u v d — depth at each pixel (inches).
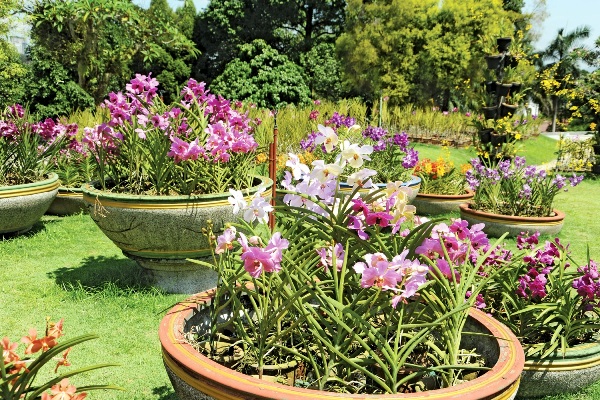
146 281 181.0
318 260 82.8
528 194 277.0
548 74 625.3
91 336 65.4
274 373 78.5
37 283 182.9
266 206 84.7
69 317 155.3
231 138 156.1
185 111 187.5
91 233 258.2
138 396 114.1
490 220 269.3
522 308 117.3
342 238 82.0
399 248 78.9
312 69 1115.3
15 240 238.8
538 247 128.0
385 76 1042.7
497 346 77.4
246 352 82.9
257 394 60.8
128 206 159.5
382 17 1062.4
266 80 964.6
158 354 134.9
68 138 279.4
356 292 83.4
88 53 567.2
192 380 67.4
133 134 175.9
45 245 234.4
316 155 304.7
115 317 156.1
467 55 991.0
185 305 88.8
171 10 1252.5
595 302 117.3
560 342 115.6
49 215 297.0
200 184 172.4
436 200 326.0
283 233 88.0
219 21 1093.8
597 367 113.4
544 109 1707.7
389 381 71.1
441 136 722.8
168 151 167.5
